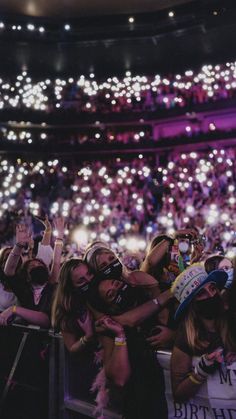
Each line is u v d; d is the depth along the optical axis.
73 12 31.14
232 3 27.64
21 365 4.81
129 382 3.52
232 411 3.18
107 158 34.94
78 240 7.88
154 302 3.59
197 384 3.19
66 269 3.94
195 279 3.31
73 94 34.09
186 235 4.39
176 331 3.47
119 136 34.88
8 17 30.78
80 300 3.88
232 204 17.44
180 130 34.72
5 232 16.59
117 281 3.74
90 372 4.07
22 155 34.00
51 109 33.84
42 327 4.90
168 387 3.52
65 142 35.19
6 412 4.91
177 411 3.47
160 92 32.84
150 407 3.47
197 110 31.67
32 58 34.25
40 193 21.48
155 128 35.28
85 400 4.15
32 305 5.14
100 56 34.16
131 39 31.50
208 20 28.70
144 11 30.72
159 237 4.45
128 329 3.60
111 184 23.58
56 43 31.94
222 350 3.12
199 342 3.23
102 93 33.41
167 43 31.89
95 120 33.81
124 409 3.56
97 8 30.89
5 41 31.42
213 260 4.33
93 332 3.81
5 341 5.10
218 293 3.23
